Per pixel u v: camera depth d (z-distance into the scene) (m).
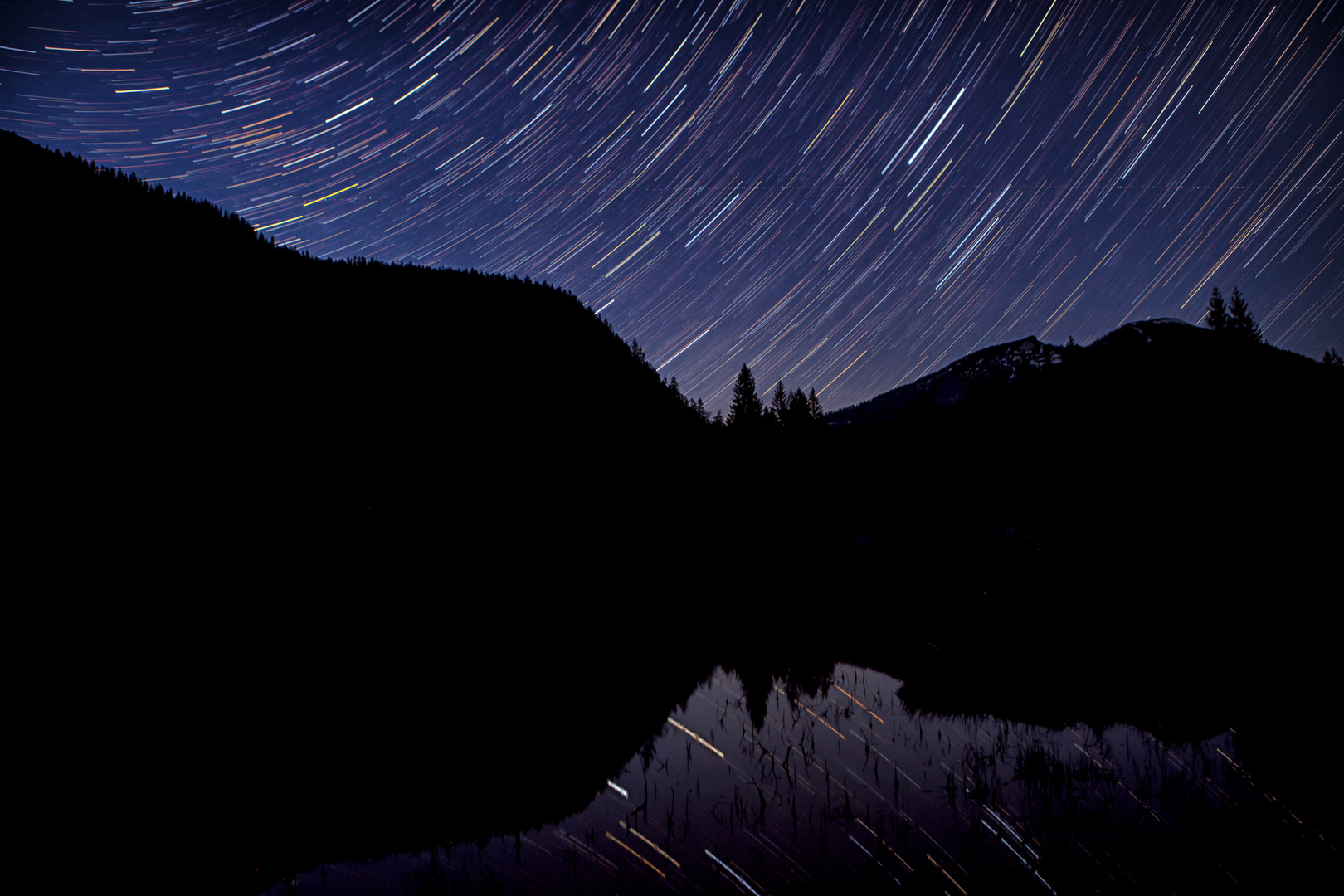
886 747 8.12
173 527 24.86
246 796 6.82
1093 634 13.72
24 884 5.04
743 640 14.70
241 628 14.75
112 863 5.47
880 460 55.97
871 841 5.71
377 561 26.19
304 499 33.19
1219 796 6.26
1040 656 12.14
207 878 5.26
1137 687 9.91
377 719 9.37
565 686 11.16
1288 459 36.72
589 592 22.72
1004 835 5.75
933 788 6.85
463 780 7.23
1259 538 26.14
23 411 30.61
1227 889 4.75
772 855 5.54
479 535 34.44
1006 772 7.23
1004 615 16.55
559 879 5.20
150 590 17.36
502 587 23.38
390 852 5.68
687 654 13.56
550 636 15.30
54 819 6.20
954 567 27.73
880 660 12.63
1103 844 5.51
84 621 13.88
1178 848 5.37
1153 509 36.19
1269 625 13.24
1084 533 33.88
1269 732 7.71
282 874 5.31
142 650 12.38
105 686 10.18
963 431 56.94
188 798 6.75
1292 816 5.75
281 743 8.37
